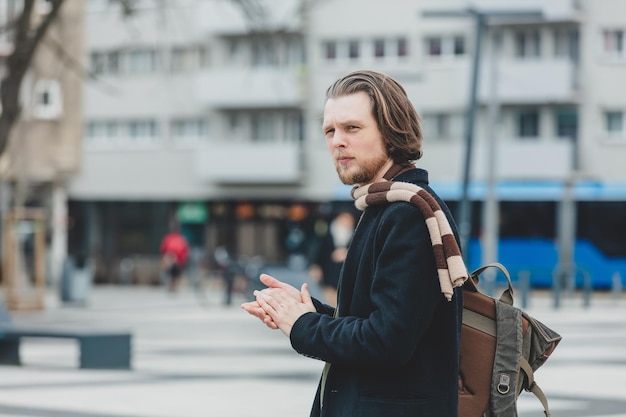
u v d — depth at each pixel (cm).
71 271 3809
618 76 5375
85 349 1688
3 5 4278
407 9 5588
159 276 5938
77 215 6194
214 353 1961
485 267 471
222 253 5619
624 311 3444
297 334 433
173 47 6012
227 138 5938
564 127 5444
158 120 6072
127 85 6097
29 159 5081
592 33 5378
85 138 6181
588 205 4959
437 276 416
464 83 5475
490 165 4250
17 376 1588
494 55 4238
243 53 5866
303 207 5828
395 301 413
